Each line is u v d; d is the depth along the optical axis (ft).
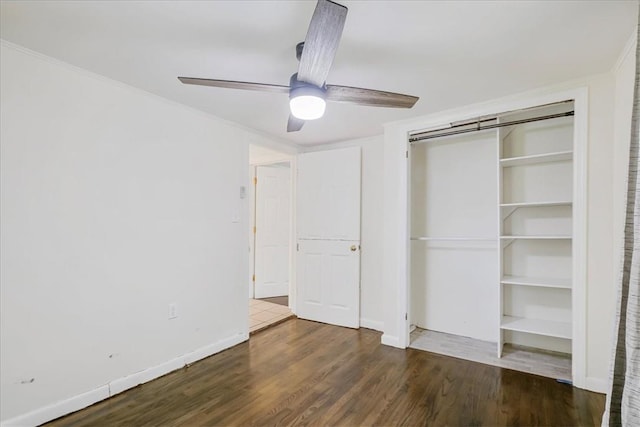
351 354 9.34
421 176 11.68
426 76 6.93
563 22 5.07
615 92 6.81
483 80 7.16
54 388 6.26
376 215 11.73
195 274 9.00
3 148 5.67
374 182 11.80
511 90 7.71
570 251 9.14
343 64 6.39
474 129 9.39
